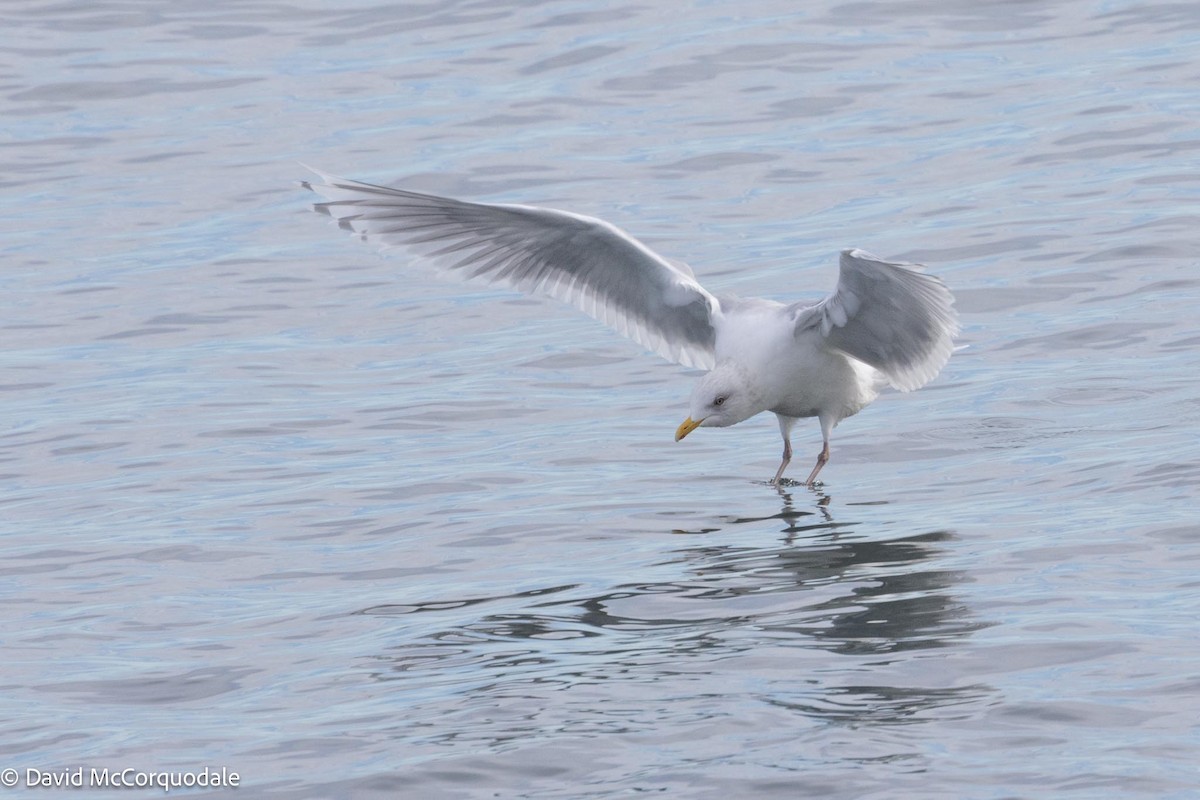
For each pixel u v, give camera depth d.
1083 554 10.53
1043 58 26.72
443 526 12.41
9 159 25.52
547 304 19.48
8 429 15.84
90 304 19.98
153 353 18.23
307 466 14.27
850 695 8.43
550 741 8.07
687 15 29.95
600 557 11.45
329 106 27.11
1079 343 16.14
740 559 11.15
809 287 18.88
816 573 10.66
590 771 7.73
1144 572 10.09
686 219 21.72
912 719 8.09
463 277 12.76
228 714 8.81
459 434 15.10
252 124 26.52
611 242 12.70
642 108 26.14
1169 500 11.47
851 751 7.76
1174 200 20.22
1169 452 12.56
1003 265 18.80
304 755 8.16
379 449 14.71
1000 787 7.34
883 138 24.09
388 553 11.83
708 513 12.52
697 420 12.86
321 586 11.16
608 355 17.44
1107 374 15.05
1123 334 16.20
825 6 29.78
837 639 9.29
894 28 28.62
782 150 24.02
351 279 20.62
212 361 17.81
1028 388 14.95
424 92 27.47
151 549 12.12
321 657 9.65
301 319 19.27
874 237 20.30
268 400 16.41
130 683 9.41
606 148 24.61
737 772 7.61
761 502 12.75
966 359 16.14
